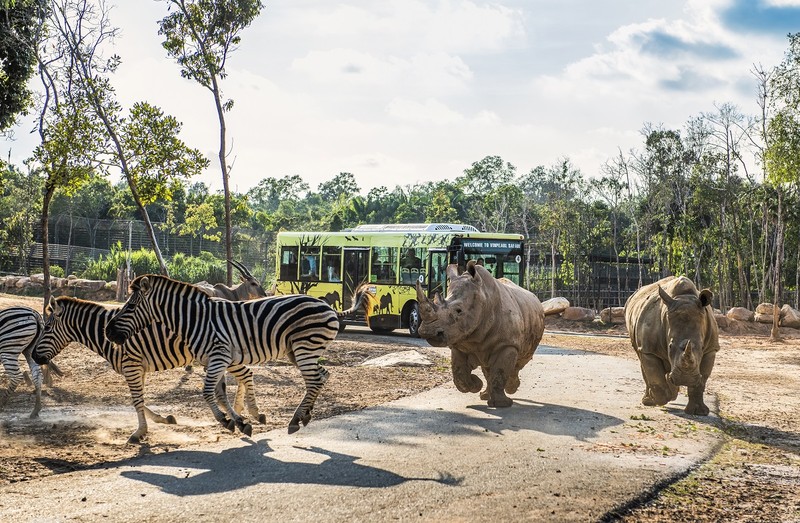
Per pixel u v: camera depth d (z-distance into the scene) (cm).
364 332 2773
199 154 2275
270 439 974
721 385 1639
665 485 800
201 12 2392
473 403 1271
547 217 6712
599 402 1317
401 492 741
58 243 5838
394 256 2572
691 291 1155
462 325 1171
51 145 2109
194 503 699
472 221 8800
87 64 2203
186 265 5012
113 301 3959
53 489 741
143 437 977
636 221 6575
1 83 2495
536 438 998
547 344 2536
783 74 3400
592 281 6375
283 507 691
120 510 677
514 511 691
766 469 887
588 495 745
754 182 5406
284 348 998
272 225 7856
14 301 2872
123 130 2223
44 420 1085
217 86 2444
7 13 2206
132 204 7769
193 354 974
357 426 1060
